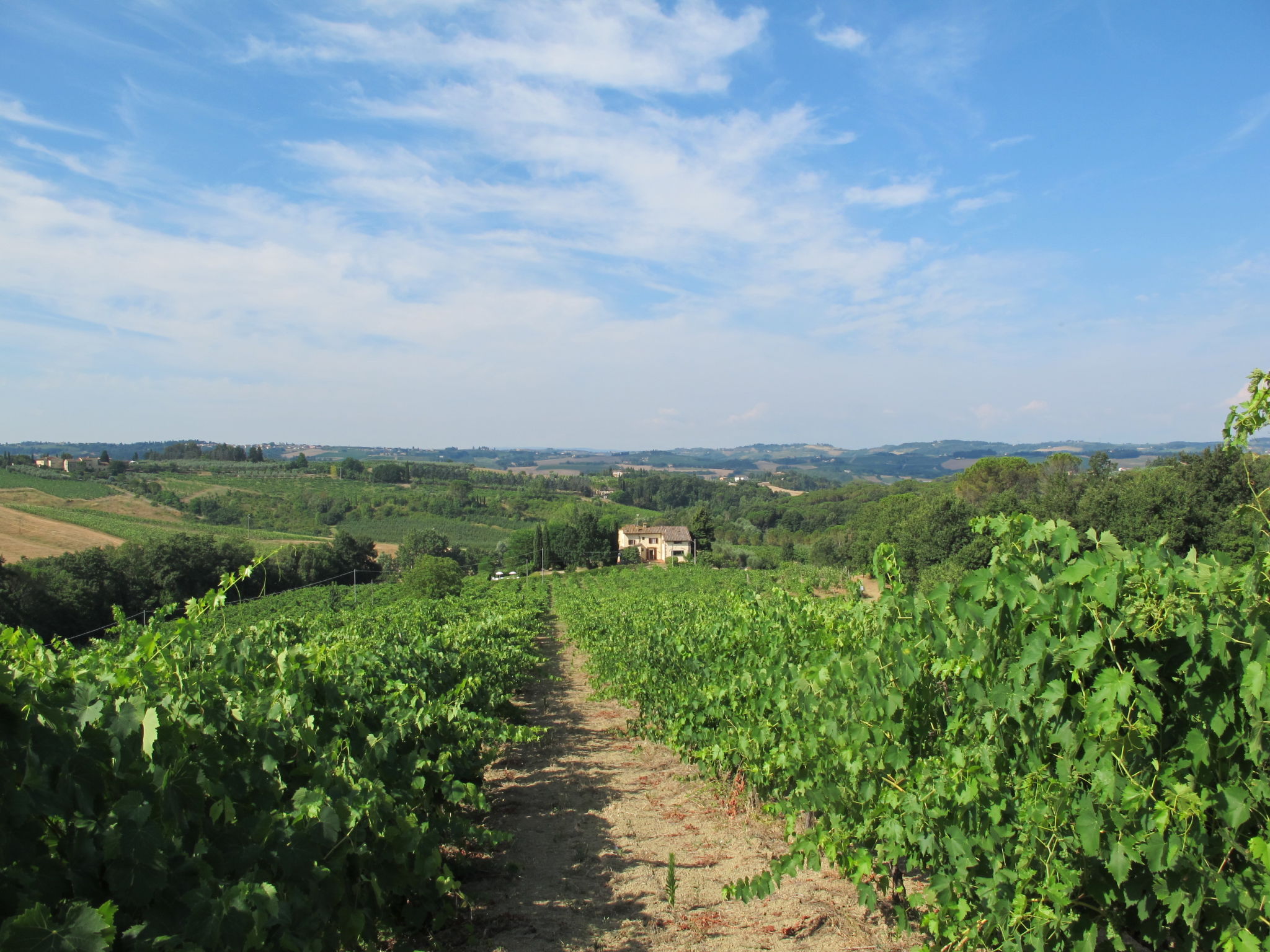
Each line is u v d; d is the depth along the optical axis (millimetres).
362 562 61406
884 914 4340
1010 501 37688
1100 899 2975
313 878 3281
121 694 3061
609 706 12961
